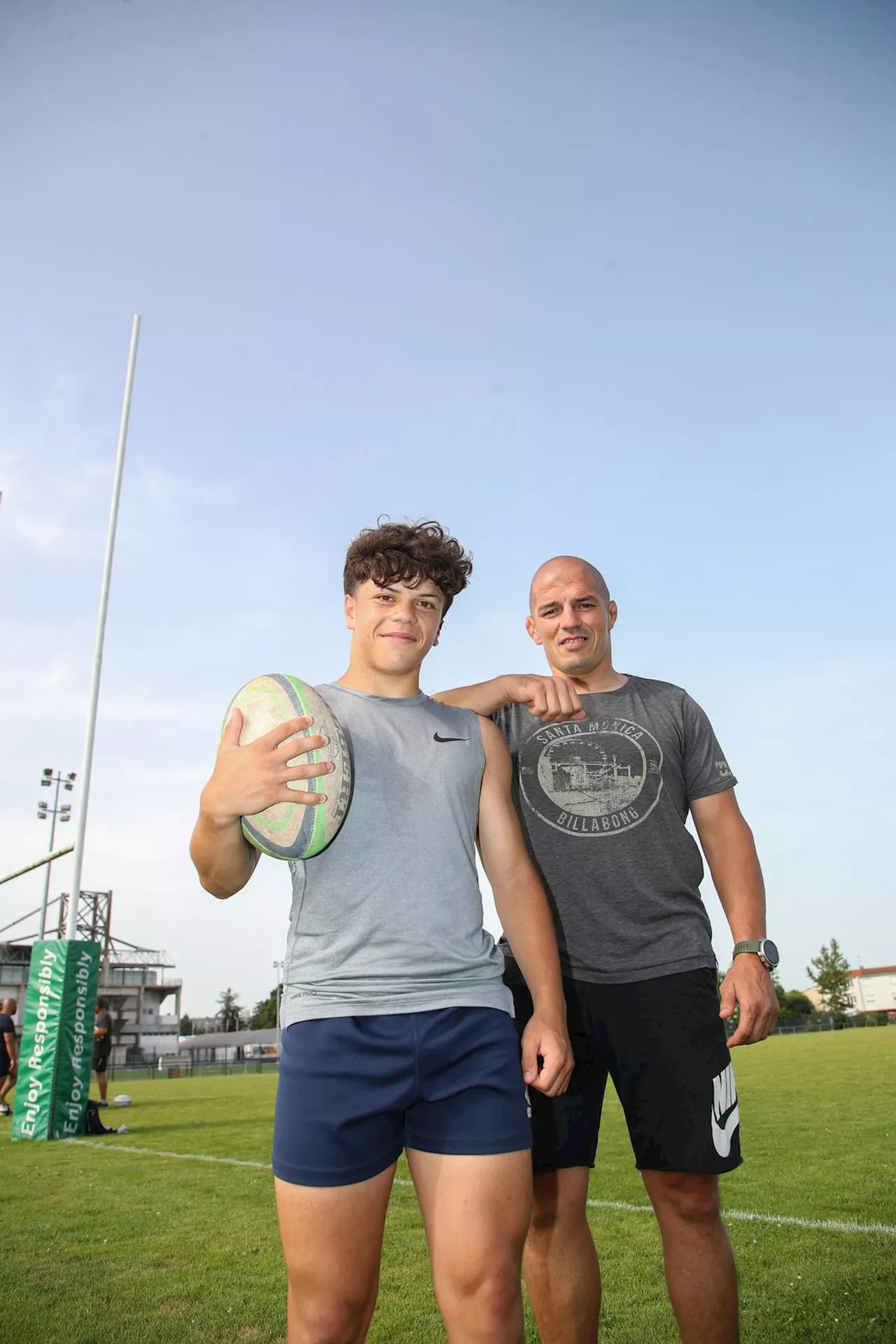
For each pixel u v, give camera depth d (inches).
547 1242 99.6
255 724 78.7
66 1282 151.2
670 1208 97.1
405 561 86.7
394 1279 151.1
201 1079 1218.6
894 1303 123.1
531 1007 107.1
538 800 114.5
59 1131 384.5
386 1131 71.1
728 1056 101.4
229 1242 178.1
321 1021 72.0
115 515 546.0
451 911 77.1
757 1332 115.6
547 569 124.3
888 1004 3572.8
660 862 108.5
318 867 78.0
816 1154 254.8
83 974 403.2
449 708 90.5
